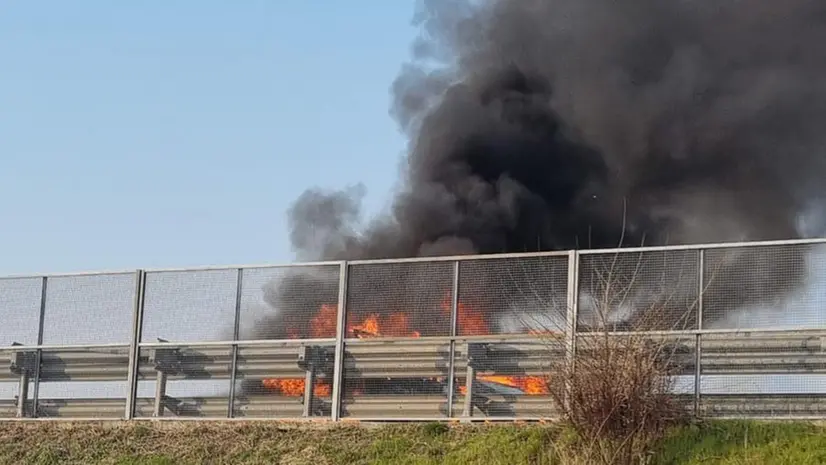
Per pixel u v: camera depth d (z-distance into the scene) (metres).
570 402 13.71
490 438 14.89
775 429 13.73
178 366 17.64
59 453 16.75
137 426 17.17
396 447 15.28
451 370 15.91
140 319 17.97
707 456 13.41
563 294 15.38
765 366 14.27
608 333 13.86
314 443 15.84
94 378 18.12
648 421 13.60
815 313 14.17
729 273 14.62
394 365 16.28
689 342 14.59
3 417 18.44
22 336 18.62
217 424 16.89
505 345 15.63
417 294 16.34
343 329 16.66
